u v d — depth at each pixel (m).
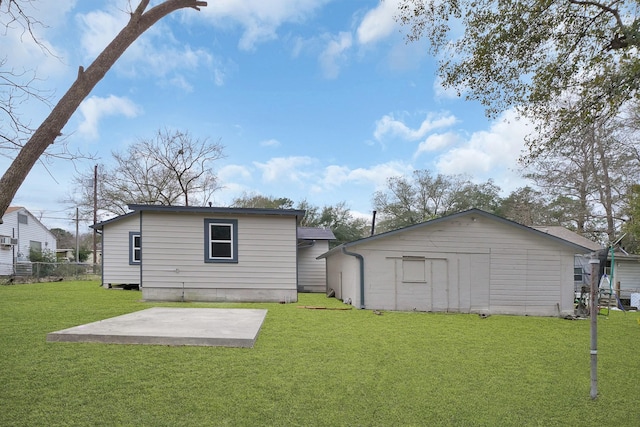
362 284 11.02
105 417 3.13
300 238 17.75
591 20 6.20
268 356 5.08
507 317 10.52
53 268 20.58
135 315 7.58
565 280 11.30
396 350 5.77
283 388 3.96
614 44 5.86
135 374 4.14
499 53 6.79
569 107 6.81
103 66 3.27
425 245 11.23
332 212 38.66
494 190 36.75
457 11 6.86
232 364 4.65
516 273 11.29
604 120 6.57
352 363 4.95
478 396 3.98
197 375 4.21
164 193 27.64
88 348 5.04
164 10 3.76
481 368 4.98
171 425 3.04
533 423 3.39
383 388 4.09
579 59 6.45
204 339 5.45
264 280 11.25
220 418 3.21
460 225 11.32
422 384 4.27
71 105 3.06
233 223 11.22
